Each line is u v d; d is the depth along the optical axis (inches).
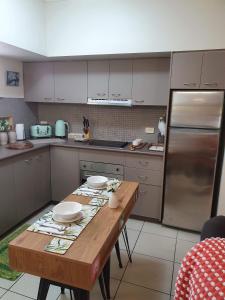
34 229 52.0
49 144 125.9
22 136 132.0
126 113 134.6
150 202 114.7
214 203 105.8
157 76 113.1
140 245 98.0
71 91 129.0
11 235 101.7
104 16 107.0
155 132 130.9
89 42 111.1
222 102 94.1
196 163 101.9
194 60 95.0
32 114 146.9
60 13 113.0
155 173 110.8
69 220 55.4
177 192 107.5
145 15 101.6
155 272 82.7
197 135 99.4
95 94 125.0
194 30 96.3
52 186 132.0
